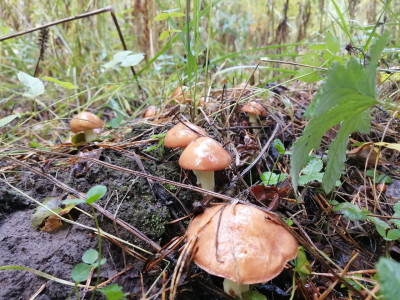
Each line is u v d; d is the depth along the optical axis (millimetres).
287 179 216
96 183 203
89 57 483
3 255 159
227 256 134
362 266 175
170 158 234
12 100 419
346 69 116
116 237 172
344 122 147
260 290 160
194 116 258
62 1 443
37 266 157
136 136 267
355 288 151
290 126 283
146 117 324
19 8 454
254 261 132
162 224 182
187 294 153
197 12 245
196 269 162
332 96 119
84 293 149
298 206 199
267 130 277
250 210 147
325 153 242
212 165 184
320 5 381
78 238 172
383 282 86
